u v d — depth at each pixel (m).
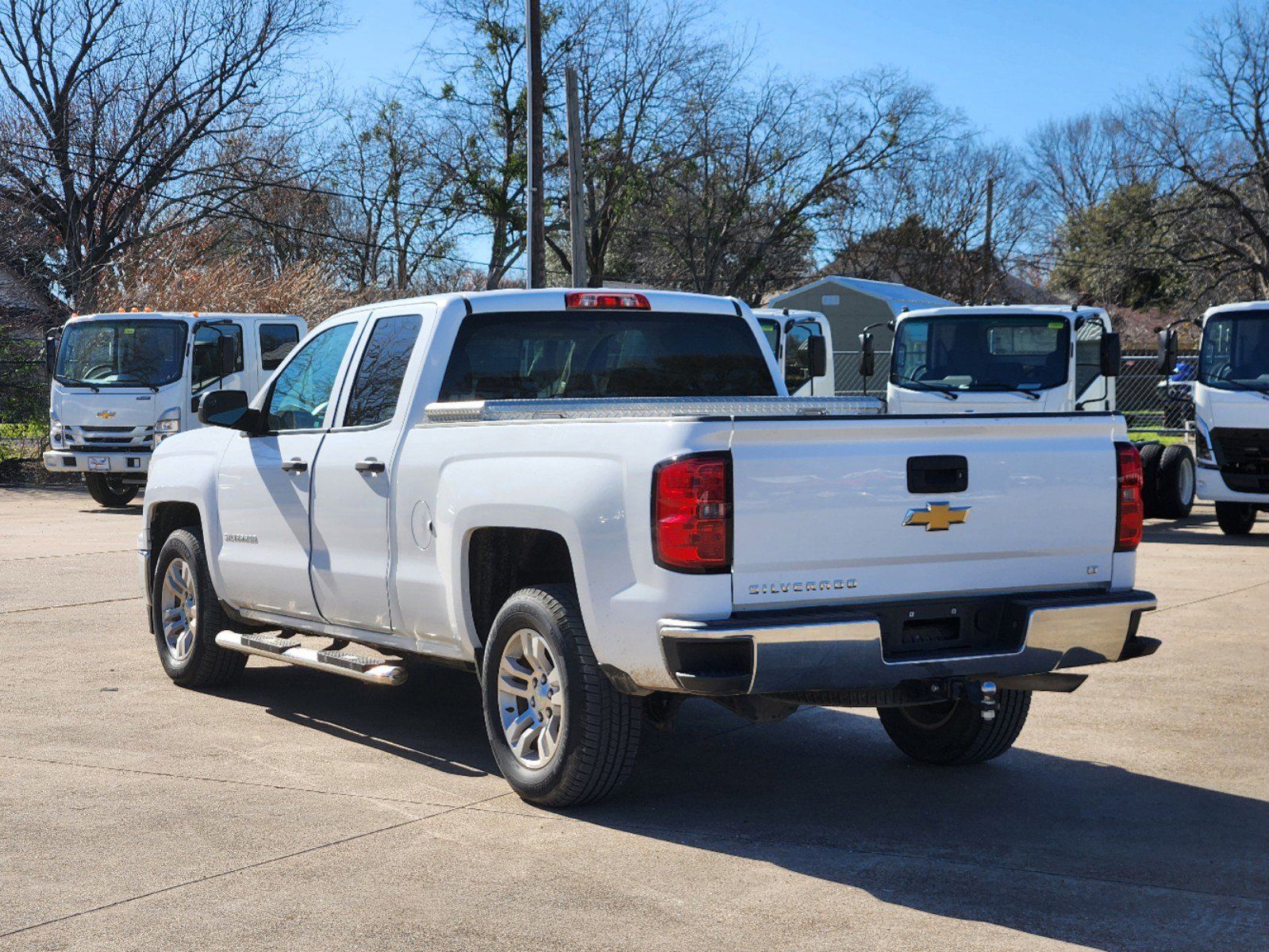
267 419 7.44
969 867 4.84
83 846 5.06
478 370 6.46
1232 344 16.47
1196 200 52.38
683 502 4.80
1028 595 5.37
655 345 6.94
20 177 35.22
